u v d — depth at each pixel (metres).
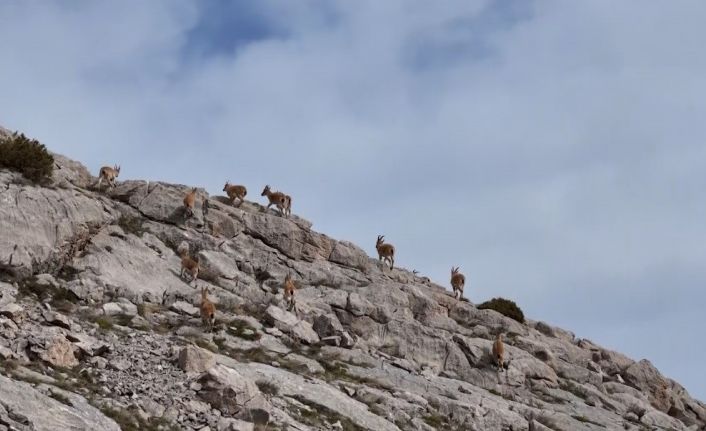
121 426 70.31
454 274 148.50
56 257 102.44
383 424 90.25
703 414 146.25
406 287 132.62
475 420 102.12
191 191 129.50
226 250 124.31
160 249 117.81
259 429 77.81
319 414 87.25
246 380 83.00
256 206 142.62
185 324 101.38
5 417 63.09
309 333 111.12
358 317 120.00
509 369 122.69
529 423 106.00
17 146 111.38
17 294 92.81
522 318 150.88
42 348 78.88
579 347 149.62
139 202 125.00
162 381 81.06
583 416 118.69
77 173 126.56
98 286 102.44
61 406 68.31
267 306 113.94
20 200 103.88
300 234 134.00
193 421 76.00
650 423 126.19
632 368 144.62
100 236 112.94
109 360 82.75
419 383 108.69
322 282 128.25
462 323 138.00
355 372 104.94
